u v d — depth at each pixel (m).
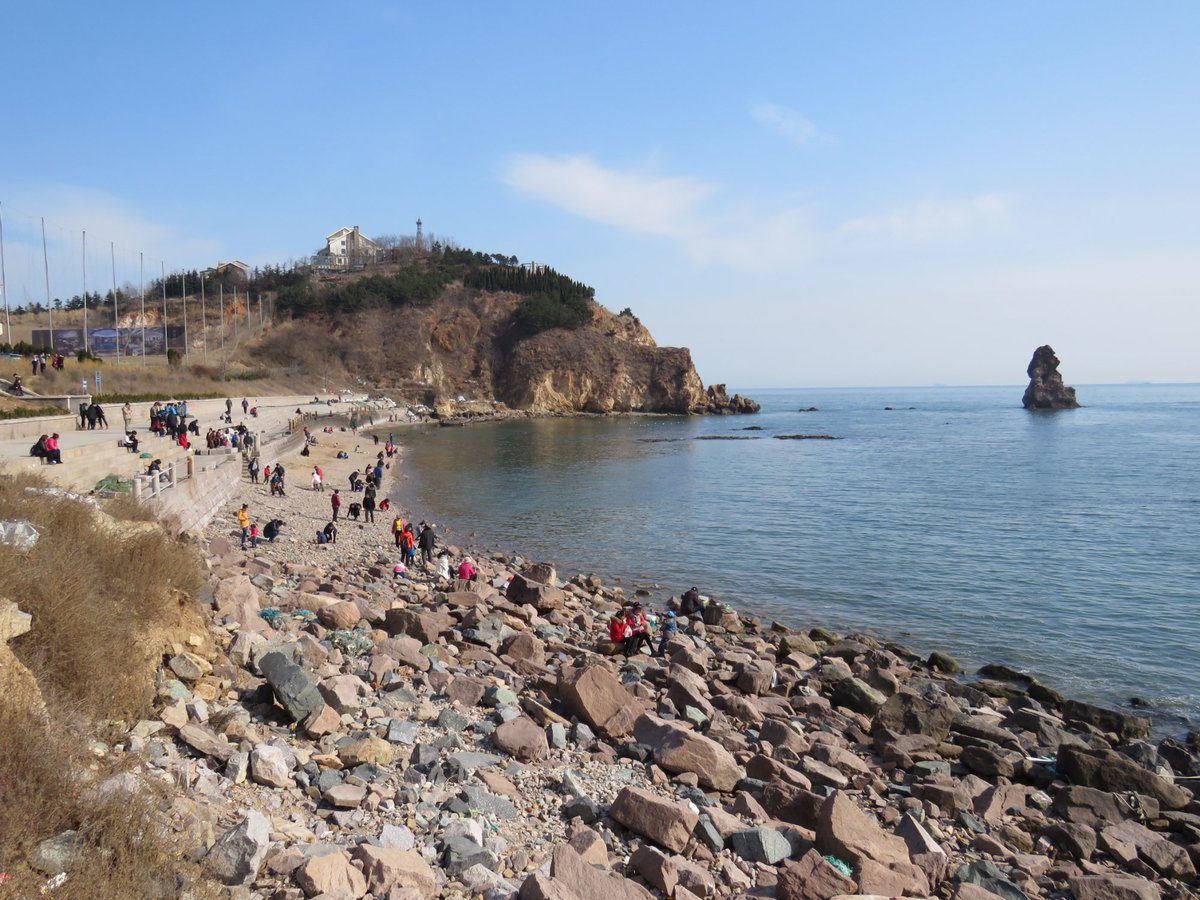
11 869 5.28
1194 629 23.55
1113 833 10.94
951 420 147.12
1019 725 15.99
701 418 148.50
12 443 28.34
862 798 11.62
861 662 20.12
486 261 188.12
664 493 51.38
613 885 7.08
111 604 9.80
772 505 46.62
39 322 108.56
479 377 149.75
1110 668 20.38
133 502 18.30
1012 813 11.71
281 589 19.48
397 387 138.00
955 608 25.83
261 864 6.43
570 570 30.72
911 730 14.65
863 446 90.12
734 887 7.91
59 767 6.25
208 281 151.88
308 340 140.50
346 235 188.38
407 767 9.54
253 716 10.05
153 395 55.44
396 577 24.38
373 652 14.27
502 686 13.31
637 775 10.48
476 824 8.03
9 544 9.45
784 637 21.28
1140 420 140.75
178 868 5.96
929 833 10.49
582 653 18.00
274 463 50.81
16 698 6.61
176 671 10.29
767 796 10.10
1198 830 11.56
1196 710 17.62
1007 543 35.94
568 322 155.38
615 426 123.75
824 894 7.50
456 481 56.28
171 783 7.30
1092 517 42.62
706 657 18.66
